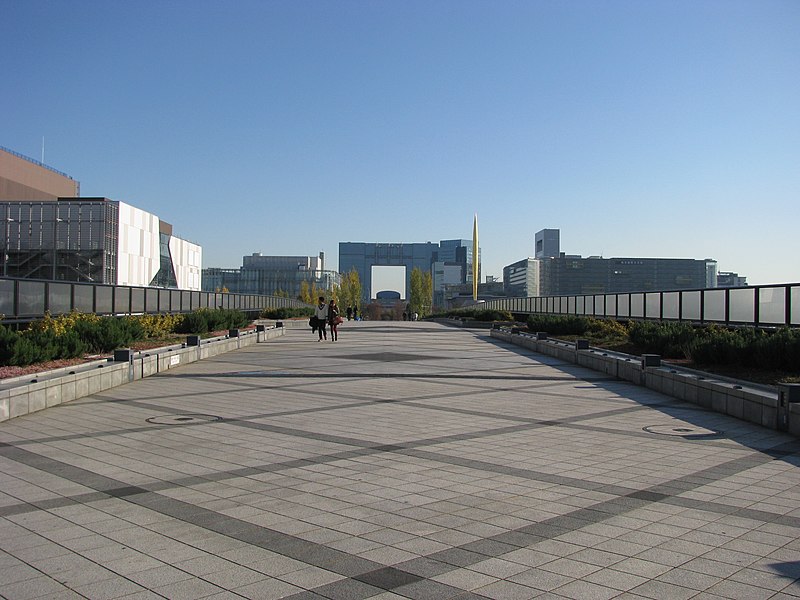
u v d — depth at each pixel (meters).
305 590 4.54
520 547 5.37
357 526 5.87
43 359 15.00
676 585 4.64
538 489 7.08
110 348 18.67
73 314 20.11
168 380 16.62
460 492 6.96
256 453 8.73
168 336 26.09
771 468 8.04
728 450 9.04
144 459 8.35
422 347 28.91
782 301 18.94
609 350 21.53
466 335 39.78
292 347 28.41
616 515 6.20
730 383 13.02
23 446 9.05
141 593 4.48
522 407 12.77
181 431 10.17
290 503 6.54
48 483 7.21
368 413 11.97
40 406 11.98
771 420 10.61
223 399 13.52
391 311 159.38
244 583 4.64
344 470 7.86
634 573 4.85
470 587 4.59
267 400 13.45
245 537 5.57
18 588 4.54
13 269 58.59
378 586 4.61
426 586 4.61
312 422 11.03
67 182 85.44
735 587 4.61
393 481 7.38
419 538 5.57
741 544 5.45
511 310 61.94
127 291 28.28
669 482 7.38
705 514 6.25
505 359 23.14
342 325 56.47
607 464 8.21
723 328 19.73
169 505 6.45
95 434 9.89
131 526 5.83
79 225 59.59
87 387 13.83
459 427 10.66
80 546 5.34
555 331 31.36
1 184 68.62
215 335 29.89
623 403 13.33
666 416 11.80
